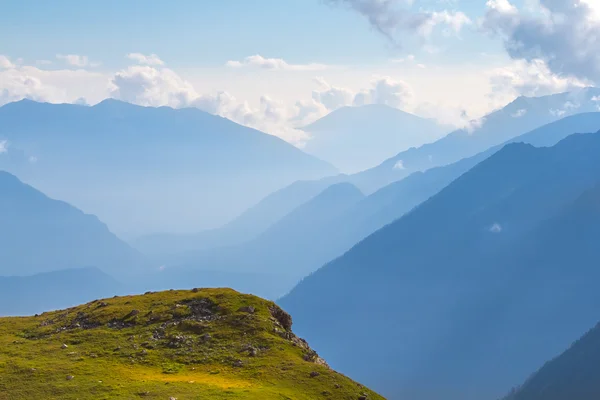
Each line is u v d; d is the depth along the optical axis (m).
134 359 85.94
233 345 89.50
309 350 95.88
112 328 100.12
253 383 75.50
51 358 86.62
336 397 73.56
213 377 78.12
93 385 75.06
